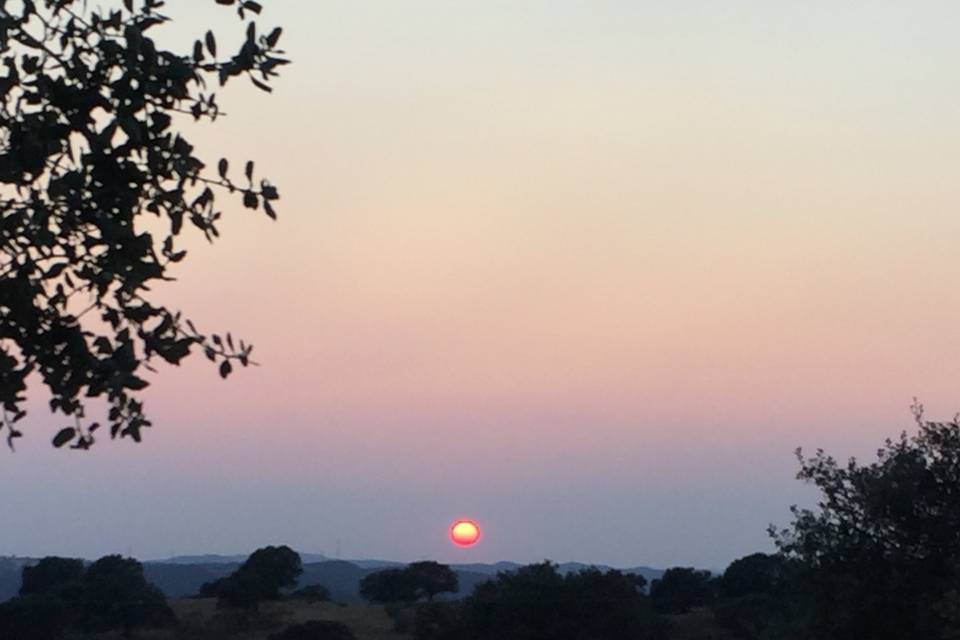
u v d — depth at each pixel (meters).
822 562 21.95
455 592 72.50
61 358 5.62
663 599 57.59
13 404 5.61
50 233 5.57
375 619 59.00
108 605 52.62
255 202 6.06
